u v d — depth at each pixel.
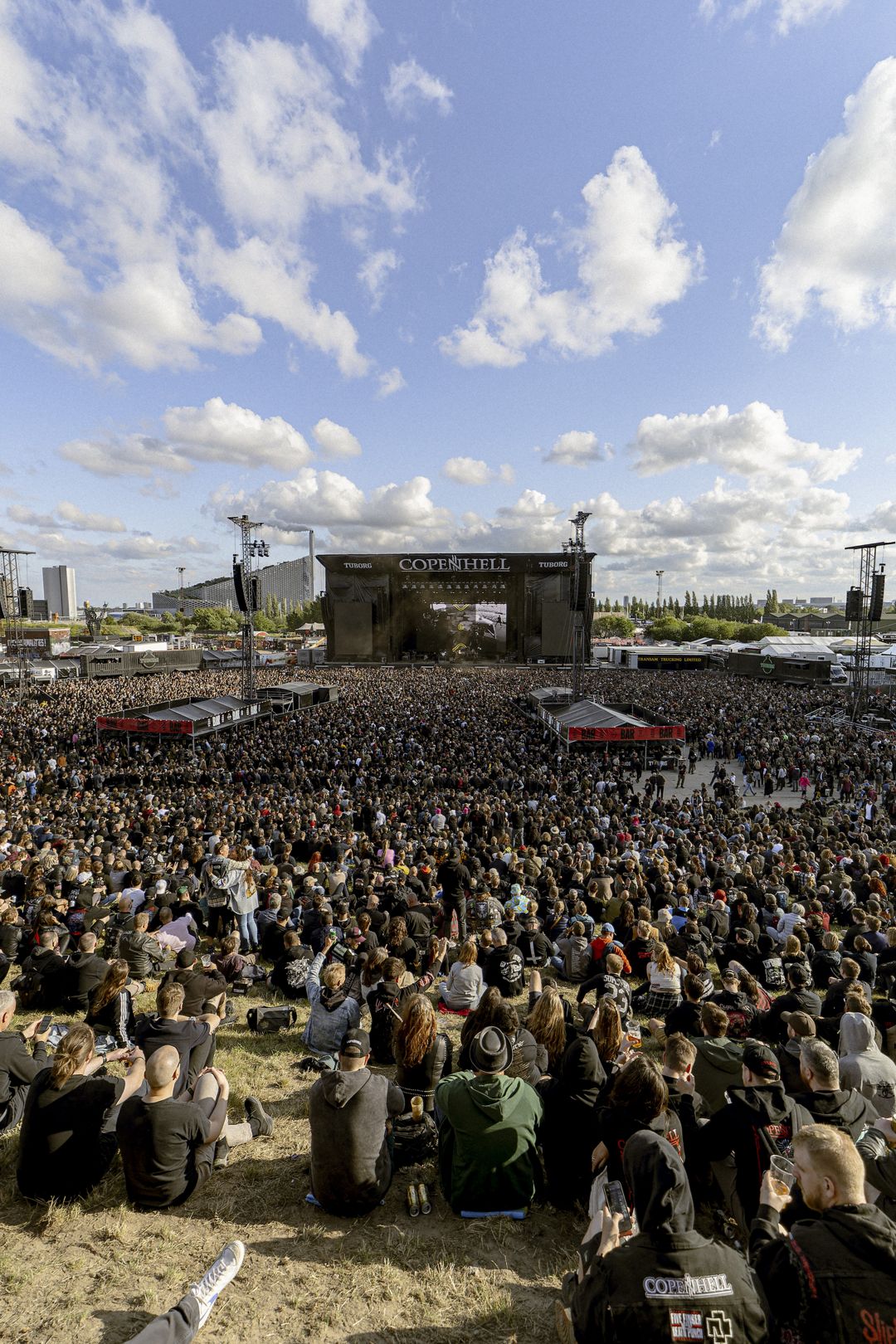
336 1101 4.41
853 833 19.70
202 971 8.21
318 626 193.75
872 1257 2.61
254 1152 5.39
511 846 17.08
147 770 30.47
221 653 103.44
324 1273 4.06
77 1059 4.67
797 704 56.47
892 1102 5.18
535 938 10.55
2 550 57.47
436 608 104.56
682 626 145.62
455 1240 4.38
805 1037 5.46
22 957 10.48
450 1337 3.62
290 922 10.93
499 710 52.94
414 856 16.27
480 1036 4.59
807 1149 2.86
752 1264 3.08
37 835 18.00
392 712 51.00
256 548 53.53
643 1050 7.09
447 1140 4.64
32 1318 3.65
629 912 11.23
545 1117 4.73
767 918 12.24
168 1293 3.87
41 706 51.72
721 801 27.42
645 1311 2.60
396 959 7.38
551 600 101.06
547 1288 4.01
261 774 29.98
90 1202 4.66
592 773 31.11
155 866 13.88
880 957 9.73
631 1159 2.97
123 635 145.50
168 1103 4.57
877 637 95.38
